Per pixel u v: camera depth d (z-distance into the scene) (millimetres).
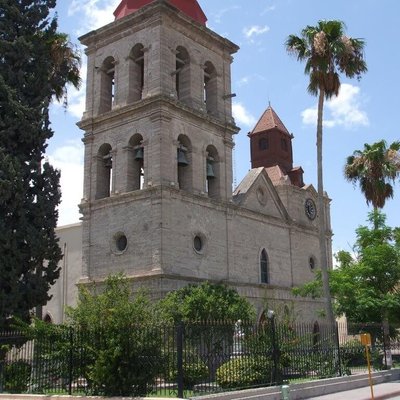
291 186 56125
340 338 38750
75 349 22531
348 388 28531
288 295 50781
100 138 45719
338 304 38312
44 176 30922
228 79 50062
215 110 48031
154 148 41656
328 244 60031
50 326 23750
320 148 38062
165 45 43969
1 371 25094
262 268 49250
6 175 28906
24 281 29219
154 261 39375
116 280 24969
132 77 45531
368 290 37188
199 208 43344
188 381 21875
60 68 34219
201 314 33000
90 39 48219
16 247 28781
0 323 27578
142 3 47156
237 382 23344
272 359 25062
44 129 31328
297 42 38844
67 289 50500
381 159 45344
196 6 49219
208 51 48656
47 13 33219
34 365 24031
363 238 40594
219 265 43969
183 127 43812
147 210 40781
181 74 46469
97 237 43438
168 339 21469
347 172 46938
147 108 42812
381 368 34375
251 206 49125
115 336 21250
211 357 22938
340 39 37812
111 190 43656
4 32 31531
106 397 20562
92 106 47031
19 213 29281
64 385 22828
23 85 31219
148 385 21094
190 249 41656
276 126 61188
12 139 30234
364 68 38188
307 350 28719
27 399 22453
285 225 53094
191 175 43688
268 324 26094
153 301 38438
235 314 34281
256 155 61656
